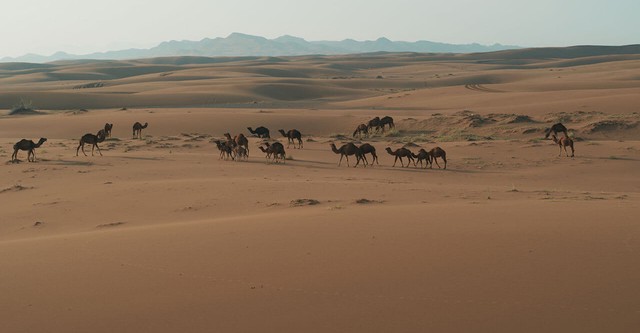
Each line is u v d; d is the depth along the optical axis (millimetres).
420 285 7910
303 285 8188
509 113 59781
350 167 29594
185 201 18438
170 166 28109
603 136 45281
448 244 9797
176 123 57094
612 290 7352
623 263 8305
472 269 8438
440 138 45188
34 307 7934
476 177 26438
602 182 25469
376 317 6949
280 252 9969
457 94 91375
